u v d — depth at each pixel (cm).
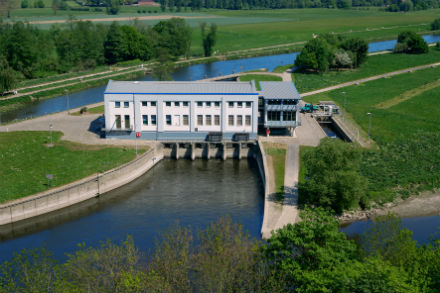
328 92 19625
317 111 16400
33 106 18400
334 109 16200
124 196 10719
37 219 9475
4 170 10931
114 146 12644
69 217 9656
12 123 14500
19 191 9850
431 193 10394
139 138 13150
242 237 6731
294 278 5831
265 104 13112
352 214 9431
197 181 11638
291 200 9719
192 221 9406
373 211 9550
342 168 9431
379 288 5144
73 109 16175
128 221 9431
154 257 6844
